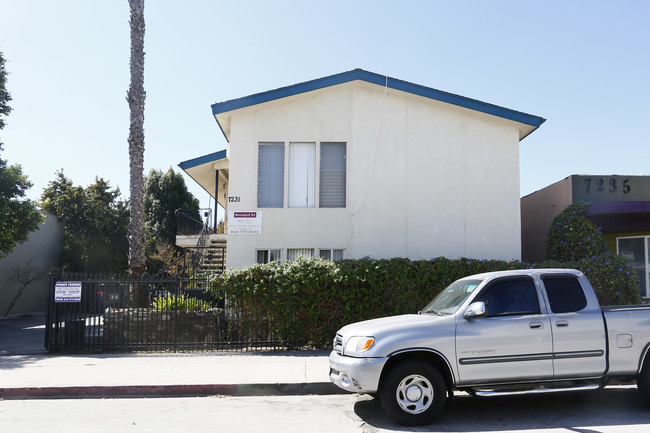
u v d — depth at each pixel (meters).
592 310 6.30
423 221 13.48
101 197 31.28
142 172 14.12
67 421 6.20
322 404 7.07
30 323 19.78
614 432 5.54
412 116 13.78
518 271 6.52
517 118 13.52
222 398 7.53
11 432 5.73
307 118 13.61
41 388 7.74
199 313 11.59
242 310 11.17
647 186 14.13
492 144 13.82
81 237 29.00
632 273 11.79
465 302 6.19
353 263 11.34
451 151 13.74
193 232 20.92
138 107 14.12
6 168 19.38
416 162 13.66
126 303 11.45
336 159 13.66
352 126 13.65
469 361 5.91
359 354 5.93
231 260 13.17
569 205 13.55
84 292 11.30
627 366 6.21
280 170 13.56
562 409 6.65
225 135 15.27
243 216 13.27
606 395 7.43
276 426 5.92
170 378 8.26
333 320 11.14
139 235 13.82
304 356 10.28
